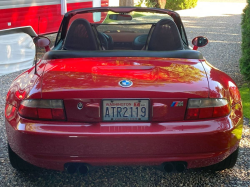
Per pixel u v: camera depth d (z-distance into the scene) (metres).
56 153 2.16
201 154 2.19
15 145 2.27
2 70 6.55
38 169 2.79
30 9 6.98
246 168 2.93
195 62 2.70
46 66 2.59
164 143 2.13
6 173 2.84
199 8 24.20
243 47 5.68
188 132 2.13
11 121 2.32
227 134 2.21
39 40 3.16
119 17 3.65
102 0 10.05
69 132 2.12
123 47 3.92
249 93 5.06
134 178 2.78
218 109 2.22
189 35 12.26
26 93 2.27
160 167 2.28
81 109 2.17
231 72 6.73
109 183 2.70
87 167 2.22
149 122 2.19
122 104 2.17
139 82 2.24
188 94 2.18
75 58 2.73
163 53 2.78
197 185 2.66
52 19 7.78
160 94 2.16
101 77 2.30
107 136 2.10
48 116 2.19
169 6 22.97
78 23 2.92
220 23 15.93
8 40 6.50
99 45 3.12
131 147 2.13
